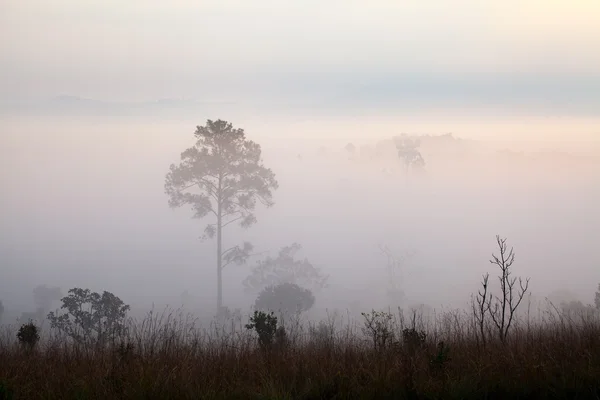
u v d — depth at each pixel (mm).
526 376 5312
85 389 5160
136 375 5543
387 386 5168
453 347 6883
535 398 5012
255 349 7340
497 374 5469
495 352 6371
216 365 6102
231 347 7113
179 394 5043
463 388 5055
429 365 5855
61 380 5551
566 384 5094
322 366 5871
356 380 5270
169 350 6832
